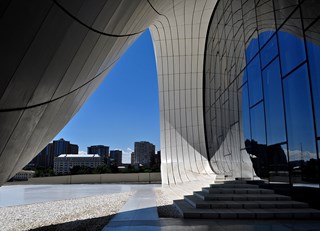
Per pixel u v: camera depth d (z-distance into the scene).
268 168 12.58
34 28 5.16
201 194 12.67
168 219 9.72
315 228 7.74
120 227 8.34
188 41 27.86
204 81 28.39
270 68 12.49
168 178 27.05
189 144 28.05
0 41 4.70
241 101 16.23
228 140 18.73
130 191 24.44
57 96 7.59
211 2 22.53
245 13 15.89
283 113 11.33
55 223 10.45
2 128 5.88
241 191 12.32
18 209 14.48
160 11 15.40
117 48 10.88
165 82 29.62
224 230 7.69
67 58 6.88
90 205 15.52
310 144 9.57
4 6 4.37
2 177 7.64
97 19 7.26
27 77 5.75
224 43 20.47
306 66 9.80
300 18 10.18
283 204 10.17
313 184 9.42
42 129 7.98
